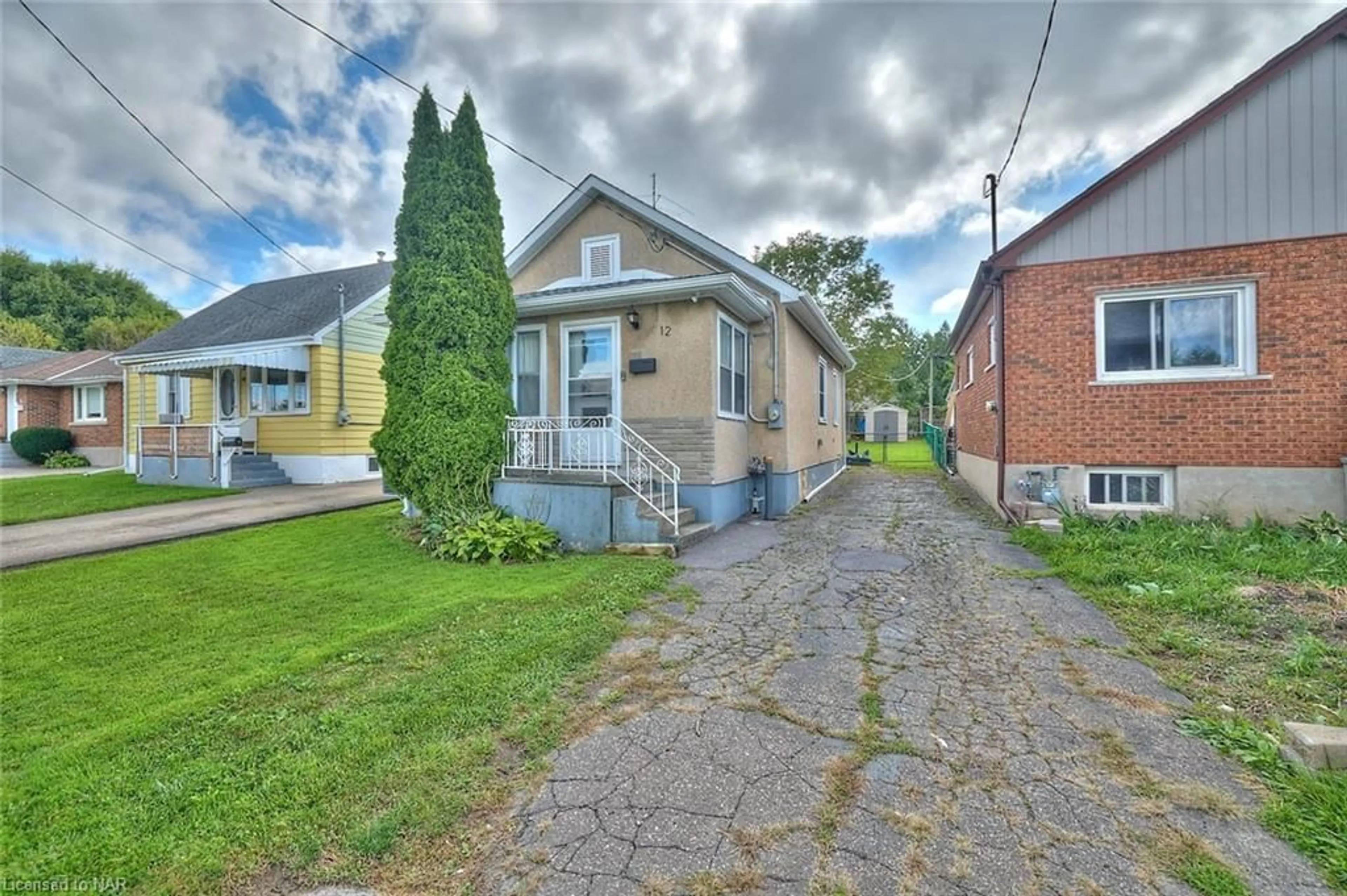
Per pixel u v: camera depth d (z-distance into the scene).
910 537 7.25
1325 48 6.44
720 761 2.51
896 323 31.45
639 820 2.13
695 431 8.06
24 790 2.21
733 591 5.13
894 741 2.66
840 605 4.71
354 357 13.99
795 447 10.47
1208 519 6.61
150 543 6.90
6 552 6.39
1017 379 7.59
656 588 5.21
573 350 8.77
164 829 2.02
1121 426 7.12
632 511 6.75
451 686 3.17
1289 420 6.50
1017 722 2.82
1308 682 3.09
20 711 2.86
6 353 24.27
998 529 7.61
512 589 5.06
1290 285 6.50
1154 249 6.97
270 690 3.10
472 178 7.57
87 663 3.46
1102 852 1.93
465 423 7.29
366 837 2.00
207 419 15.02
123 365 15.99
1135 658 3.51
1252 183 6.63
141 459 13.01
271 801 2.18
